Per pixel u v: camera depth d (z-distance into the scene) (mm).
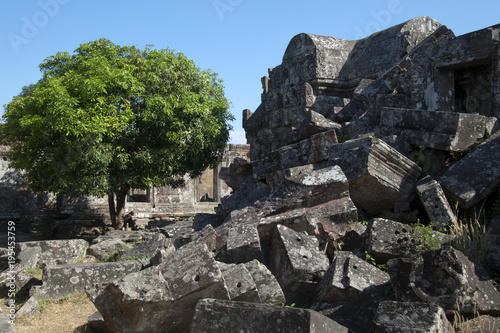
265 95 18047
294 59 16281
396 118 9906
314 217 7691
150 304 5172
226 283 5812
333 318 5688
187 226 12773
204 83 17672
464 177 8000
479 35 10398
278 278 6695
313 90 15516
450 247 5477
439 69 11188
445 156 8984
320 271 6445
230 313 4898
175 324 5484
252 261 6348
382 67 14383
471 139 8789
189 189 25312
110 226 22031
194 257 5641
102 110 15250
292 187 8109
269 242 7801
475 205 7961
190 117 16750
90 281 8172
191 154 17234
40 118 15227
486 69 11094
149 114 15977
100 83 15023
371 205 8914
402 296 5488
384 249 6754
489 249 6496
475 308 5203
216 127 17453
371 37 15938
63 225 22109
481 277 5629
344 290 5828
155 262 8234
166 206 24719
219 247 7863
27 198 24188
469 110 11406
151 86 16422
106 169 16016
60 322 6934
